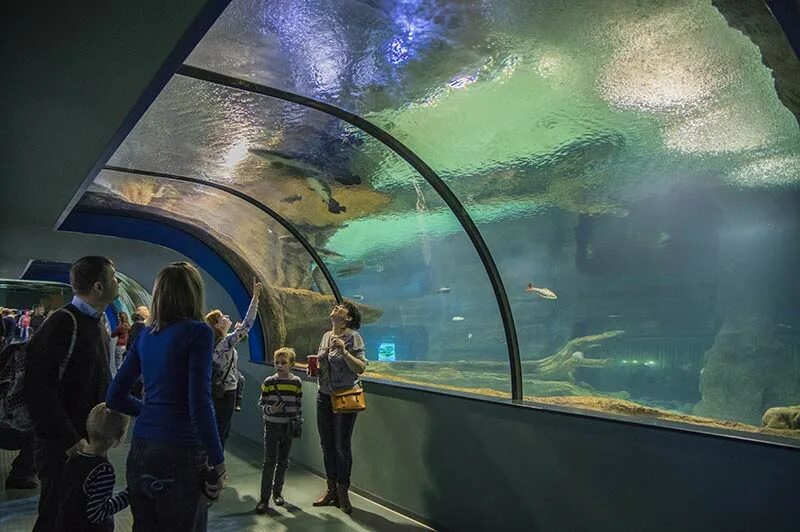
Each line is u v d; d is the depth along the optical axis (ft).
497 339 96.37
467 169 18.76
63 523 8.32
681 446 9.84
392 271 55.83
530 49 11.64
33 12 6.02
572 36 10.96
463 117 14.99
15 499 18.16
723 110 15.01
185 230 29.55
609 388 97.45
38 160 11.90
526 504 13.05
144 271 28.22
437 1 10.30
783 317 72.59
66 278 43.47
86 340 9.73
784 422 17.38
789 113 15.30
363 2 10.30
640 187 41.86
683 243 75.20
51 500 9.34
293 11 10.66
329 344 17.35
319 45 11.98
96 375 9.91
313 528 15.80
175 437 8.04
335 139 17.42
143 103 9.25
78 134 10.32
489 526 14.03
